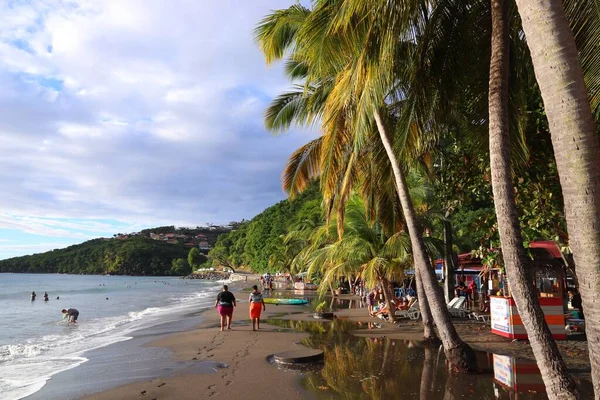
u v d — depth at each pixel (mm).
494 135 5441
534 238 10656
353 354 10656
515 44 8812
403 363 9531
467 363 8625
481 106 9133
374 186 14477
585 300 3400
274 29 12195
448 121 11102
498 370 8727
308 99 14352
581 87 3535
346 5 6922
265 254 89750
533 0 3738
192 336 14523
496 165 5352
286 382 8117
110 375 9242
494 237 11719
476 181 11008
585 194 3395
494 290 18938
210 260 163250
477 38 8609
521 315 4945
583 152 3432
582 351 10445
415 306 18016
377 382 8000
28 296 52562
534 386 7492
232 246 147625
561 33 3605
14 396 7801
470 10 8344
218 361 10273
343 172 13523
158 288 76438
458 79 9000
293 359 9562
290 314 21422
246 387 7836
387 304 17141
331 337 13500
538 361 4789
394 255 16438
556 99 3564
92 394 7676
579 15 6074
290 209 82750
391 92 9758
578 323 13641
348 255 16641
